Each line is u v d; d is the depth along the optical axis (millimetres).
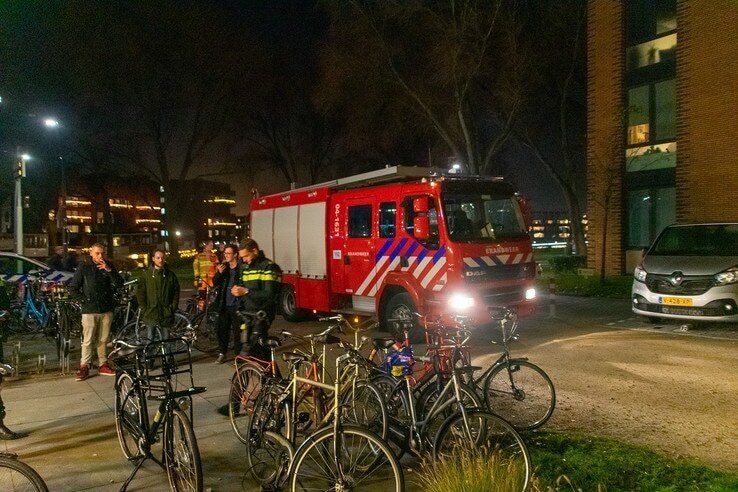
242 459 5500
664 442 5516
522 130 26922
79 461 5523
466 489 3959
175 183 41250
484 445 4453
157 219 97062
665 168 18328
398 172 10938
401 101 25359
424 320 5891
